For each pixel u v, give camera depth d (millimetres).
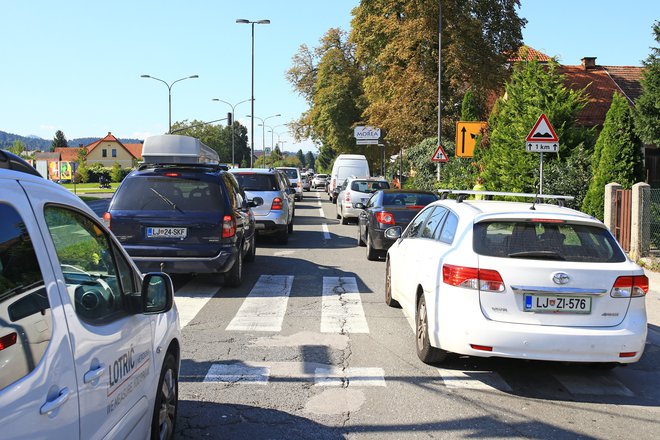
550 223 5449
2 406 1886
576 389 5379
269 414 4598
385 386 5277
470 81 34562
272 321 7512
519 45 36312
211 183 9289
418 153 35250
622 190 13109
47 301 2311
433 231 6562
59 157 137750
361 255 13953
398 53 34844
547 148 12852
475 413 4719
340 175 36625
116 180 86812
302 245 15852
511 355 5062
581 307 5109
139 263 8969
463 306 5180
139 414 3238
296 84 65375
